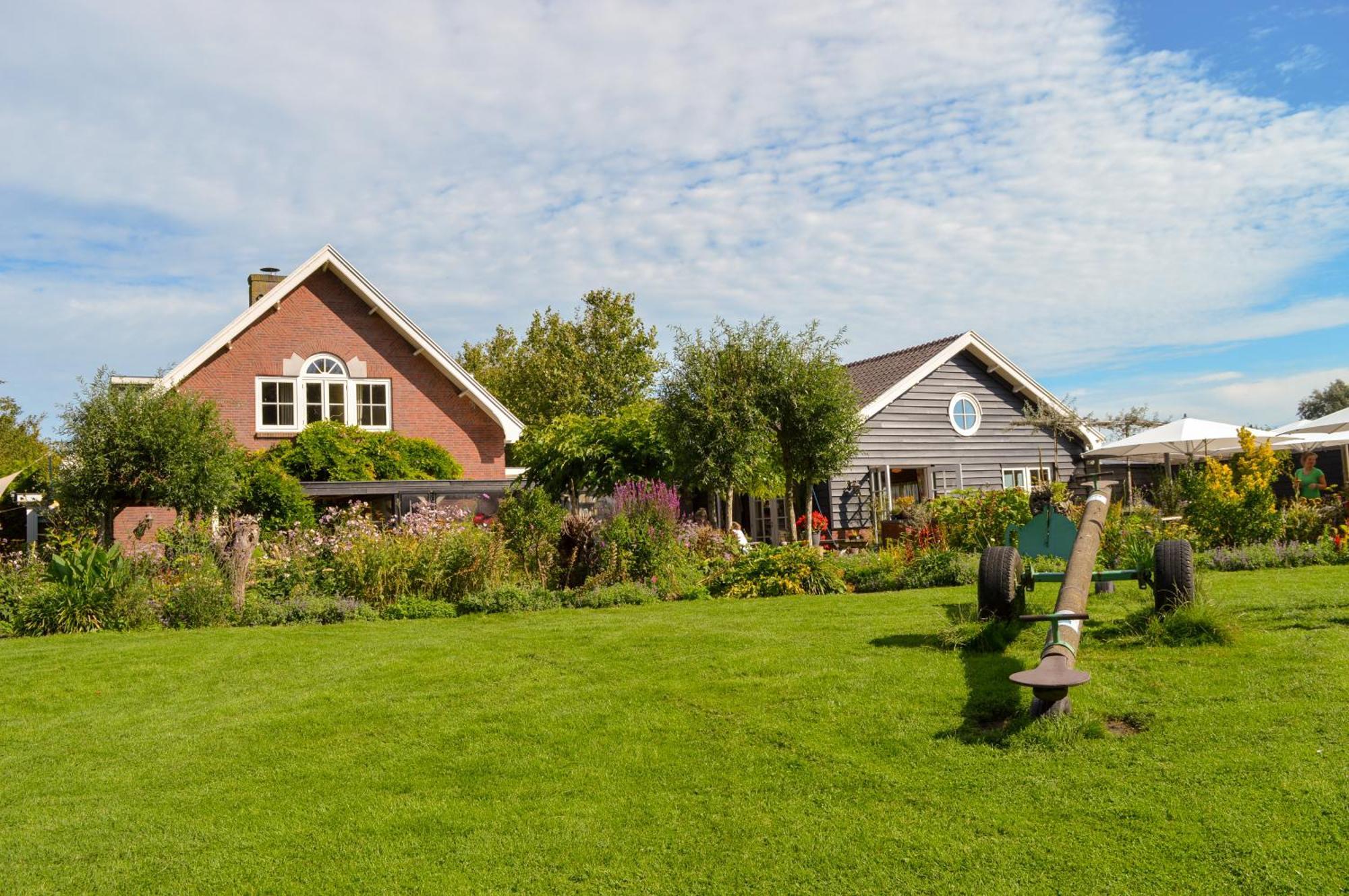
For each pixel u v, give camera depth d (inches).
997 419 890.1
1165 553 274.5
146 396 572.7
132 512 773.3
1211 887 135.1
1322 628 265.6
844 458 642.2
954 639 274.5
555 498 735.1
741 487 641.0
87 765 222.2
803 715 220.2
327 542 503.5
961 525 539.8
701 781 187.5
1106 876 140.2
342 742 227.6
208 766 216.5
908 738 199.5
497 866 157.9
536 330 1541.6
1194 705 204.2
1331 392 1739.7
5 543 727.1
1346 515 529.0
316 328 866.1
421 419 897.5
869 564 495.8
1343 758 169.9
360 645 344.5
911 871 146.6
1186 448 753.0
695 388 620.1
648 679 264.4
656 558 483.5
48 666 321.4
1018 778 175.3
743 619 359.9
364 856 164.7
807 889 144.3
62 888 157.8
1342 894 130.4
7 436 1475.1
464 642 339.3
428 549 470.9
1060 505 492.7
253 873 160.2
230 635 378.6
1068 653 204.7
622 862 156.4
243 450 643.5
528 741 218.7
